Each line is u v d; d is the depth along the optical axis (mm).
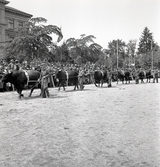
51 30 30469
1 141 5648
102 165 4242
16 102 12008
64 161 4441
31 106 10680
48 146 5270
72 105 10828
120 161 4402
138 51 96688
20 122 7559
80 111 9305
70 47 52781
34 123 7418
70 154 4781
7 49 29562
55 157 4637
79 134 6152
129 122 7359
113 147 5137
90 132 6316
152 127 6727
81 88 18781
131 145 5246
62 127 6887
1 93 16469
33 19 30641
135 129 6543
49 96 14477
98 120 7691
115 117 8117
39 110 9641
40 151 4969
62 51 50188
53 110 9609
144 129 6527
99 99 12805
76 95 14906
